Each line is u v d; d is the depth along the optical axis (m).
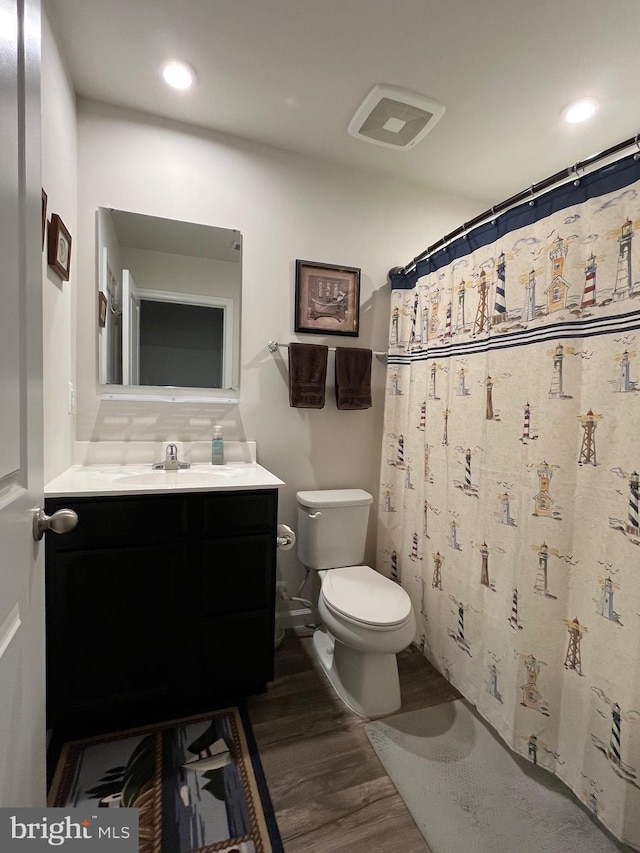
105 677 1.28
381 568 2.11
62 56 1.36
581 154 1.87
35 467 0.73
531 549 1.25
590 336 1.11
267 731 1.37
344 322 2.04
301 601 1.96
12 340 0.61
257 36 1.30
